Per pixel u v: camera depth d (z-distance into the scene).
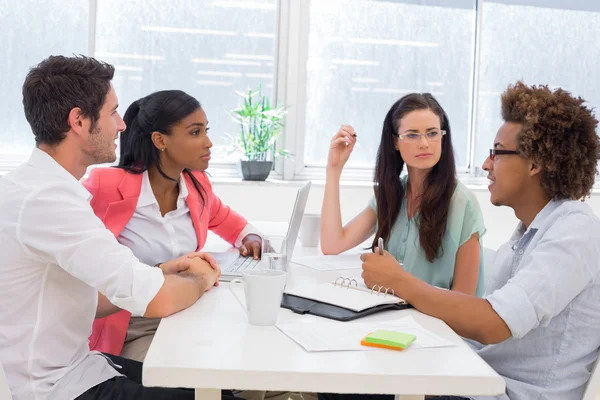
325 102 3.86
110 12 3.60
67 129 1.32
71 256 1.22
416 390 1.00
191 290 1.36
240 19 3.73
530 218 1.44
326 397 1.56
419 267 1.99
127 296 1.23
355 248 2.29
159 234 1.89
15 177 1.27
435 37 3.89
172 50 3.69
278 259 1.36
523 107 1.37
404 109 1.98
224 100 3.77
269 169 3.65
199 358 1.04
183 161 1.89
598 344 1.28
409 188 2.06
